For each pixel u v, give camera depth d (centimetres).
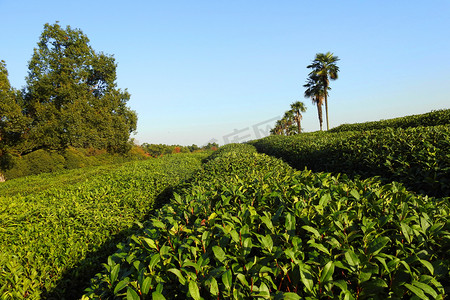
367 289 136
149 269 170
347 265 147
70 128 2212
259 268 152
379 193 243
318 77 3106
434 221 190
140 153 3928
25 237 360
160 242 212
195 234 210
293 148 1052
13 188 1266
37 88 2189
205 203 280
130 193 618
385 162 507
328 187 282
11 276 285
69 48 2414
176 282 167
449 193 375
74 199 546
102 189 625
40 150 2319
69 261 346
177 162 1410
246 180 385
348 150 652
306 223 190
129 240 255
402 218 188
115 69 2848
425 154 436
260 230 206
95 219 431
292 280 146
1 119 1898
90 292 181
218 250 163
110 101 2766
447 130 537
